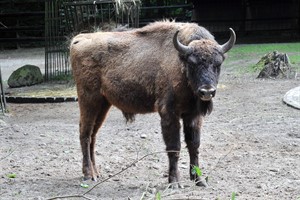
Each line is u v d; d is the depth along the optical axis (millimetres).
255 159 7625
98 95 6902
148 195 5988
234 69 17391
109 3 14258
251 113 10945
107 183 6684
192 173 6305
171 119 6281
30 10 30141
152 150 8344
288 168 7125
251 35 28344
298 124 9789
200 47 5855
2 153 8359
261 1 28547
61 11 16844
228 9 28828
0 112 11977
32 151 8461
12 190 6434
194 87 5879
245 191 6141
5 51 27438
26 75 16094
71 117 11352
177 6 27828
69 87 15367
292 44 23891
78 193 6246
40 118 11336
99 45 6852
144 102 6594
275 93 13164
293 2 28109
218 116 10766
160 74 6332
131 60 6602
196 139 6426
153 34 6633
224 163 7453
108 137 9273
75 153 8328
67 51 16688
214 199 5789
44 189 6465
